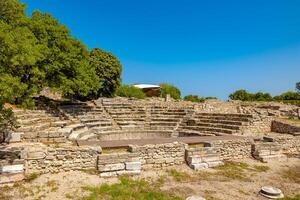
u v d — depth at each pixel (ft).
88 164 36.47
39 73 42.16
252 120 68.69
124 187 32.04
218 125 71.87
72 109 81.10
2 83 26.99
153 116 89.10
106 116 84.17
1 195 27.84
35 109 69.72
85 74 79.41
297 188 34.96
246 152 48.52
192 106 96.84
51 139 46.60
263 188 32.42
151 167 39.93
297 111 92.17
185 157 42.93
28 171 32.96
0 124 36.63
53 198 28.04
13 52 28.71
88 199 28.14
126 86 150.92
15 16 41.70
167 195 30.63
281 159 49.26
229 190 33.17
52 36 71.46
